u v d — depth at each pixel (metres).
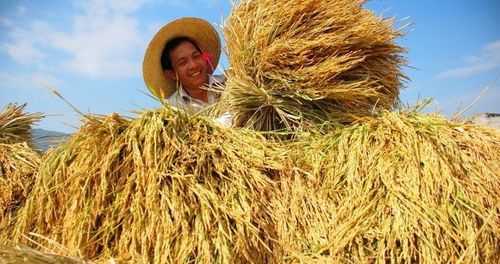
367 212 2.12
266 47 2.66
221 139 2.35
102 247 2.16
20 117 3.21
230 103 2.83
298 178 2.30
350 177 2.23
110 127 2.26
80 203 2.17
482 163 2.15
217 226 2.03
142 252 2.01
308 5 2.68
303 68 2.62
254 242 2.02
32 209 2.36
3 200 2.48
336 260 2.04
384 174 2.16
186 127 2.36
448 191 2.03
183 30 3.81
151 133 2.20
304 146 2.59
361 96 2.71
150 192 2.05
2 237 2.38
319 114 2.79
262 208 2.17
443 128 2.29
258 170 2.27
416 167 2.11
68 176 2.29
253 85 2.65
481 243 1.98
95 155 2.25
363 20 2.72
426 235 1.99
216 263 1.96
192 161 2.19
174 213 2.01
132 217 2.09
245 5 2.93
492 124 2.46
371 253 2.04
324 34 2.63
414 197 2.04
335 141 2.45
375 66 2.85
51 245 2.21
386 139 2.31
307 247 2.14
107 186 2.18
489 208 2.06
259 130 2.84
